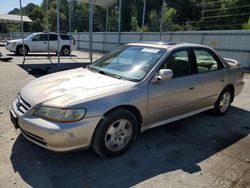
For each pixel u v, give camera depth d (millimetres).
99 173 2994
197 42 16484
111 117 3139
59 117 2824
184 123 4777
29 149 3447
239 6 29438
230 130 4523
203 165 3279
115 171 3053
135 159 3346
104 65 4230
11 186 2682
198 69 4410
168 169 3150
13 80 8172
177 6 46906
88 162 3213
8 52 20500
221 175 3068
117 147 3350
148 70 3656
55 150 2885
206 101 4684
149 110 3600
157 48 4066
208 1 35781
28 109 3029
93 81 3496
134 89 3369
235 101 6586
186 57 4219
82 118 2898
